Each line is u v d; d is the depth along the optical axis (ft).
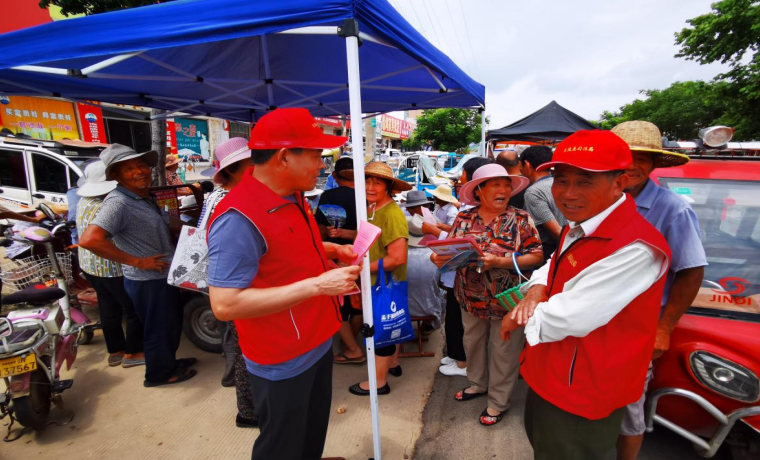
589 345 4.35
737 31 38.55
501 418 8.37
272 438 5.32
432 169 41.22
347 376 10.11
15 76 9.20
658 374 6.05
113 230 8.05
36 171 19.53
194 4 5.27
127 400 8.96
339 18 5.35
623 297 4.01
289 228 4.76
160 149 16.56
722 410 5.61
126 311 10.05
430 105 15.61
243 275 4.37
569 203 4.38
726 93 42.47
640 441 6.01
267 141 4.48
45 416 7.90
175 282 7.79
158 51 8.86
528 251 7.31
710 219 7.30
